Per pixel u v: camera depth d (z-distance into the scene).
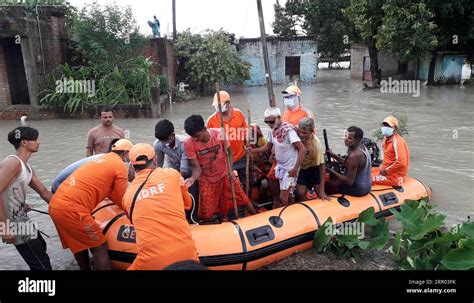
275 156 4.79
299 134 4.84
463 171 7.36
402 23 19.48
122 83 14.83
